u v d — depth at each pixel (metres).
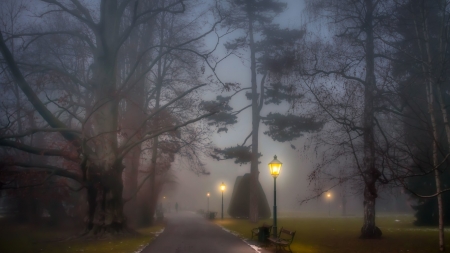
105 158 21.97
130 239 21.16
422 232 24.86
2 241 20.17
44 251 16.56
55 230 26.81
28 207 28.95
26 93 20.42
